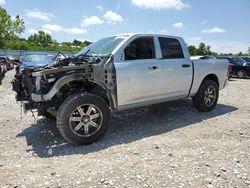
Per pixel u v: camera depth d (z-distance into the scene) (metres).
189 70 6.29
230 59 20.56
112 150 4.50
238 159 4.08
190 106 7.60
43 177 3.59
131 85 5.28
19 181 3.49
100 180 3.49
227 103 8.32
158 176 3.58
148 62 5.55
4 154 4.39
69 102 4.55
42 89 4.68
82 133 4.74
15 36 50.59
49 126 5.84
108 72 5.03
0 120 6.32
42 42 72.50
